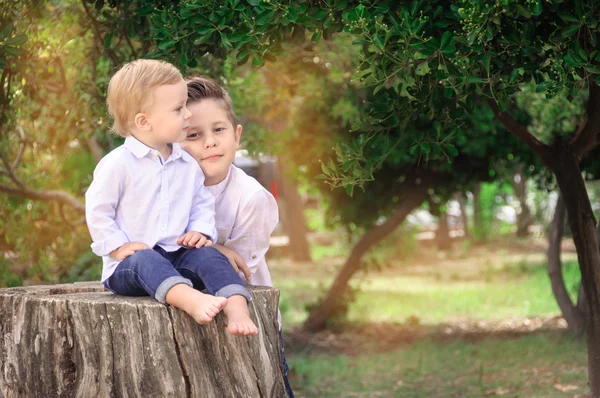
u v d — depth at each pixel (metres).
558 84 3.89
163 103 3.04
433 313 12.33
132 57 5.45
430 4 4.08
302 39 4.66
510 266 18.06
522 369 7.68
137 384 2.97
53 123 6.95
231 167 3.51
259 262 3.57
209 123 3.33
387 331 10.87
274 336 3.25
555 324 10.35
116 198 3.06
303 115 9.84
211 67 6.50
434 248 22.72
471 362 8.30
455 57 3.96
